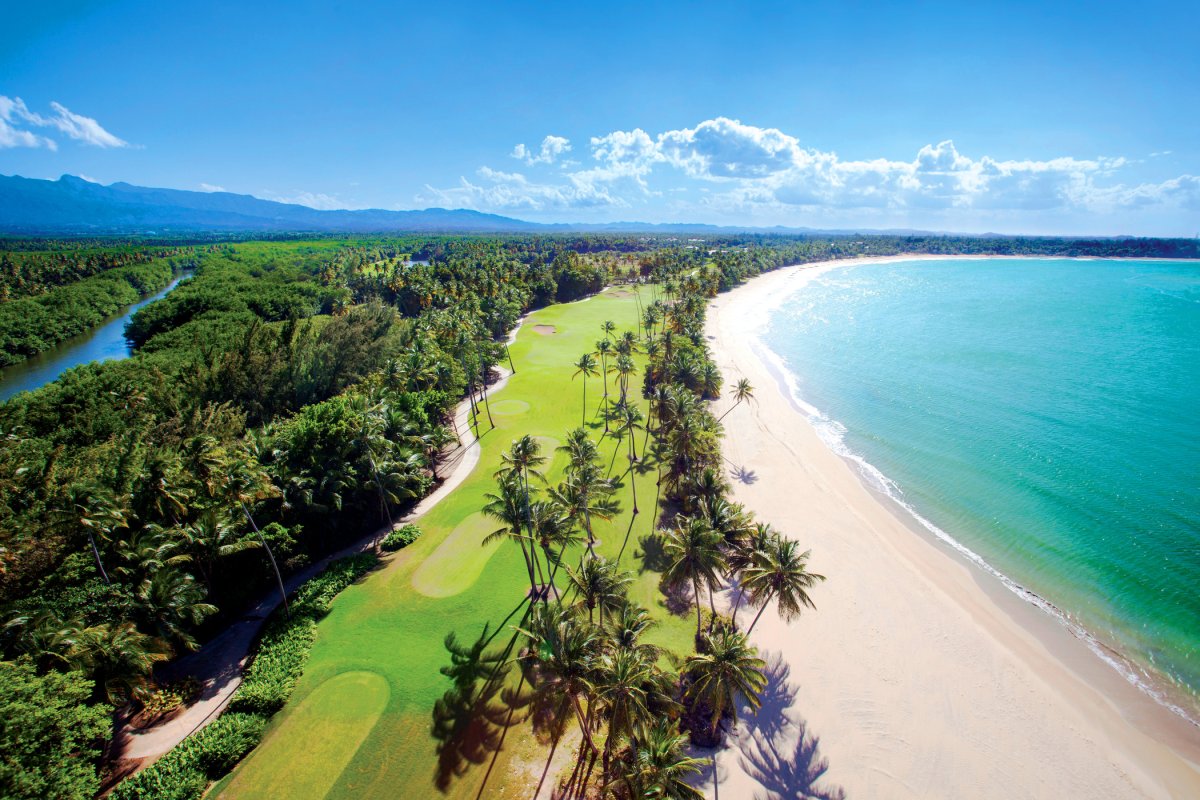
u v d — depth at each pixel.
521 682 40.91
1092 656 45.50
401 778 34.28
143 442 64.94
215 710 38.84
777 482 71.94
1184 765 37.09
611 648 32.78
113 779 33.78
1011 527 62.16
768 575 38.44
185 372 85.88
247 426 80.00
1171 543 58.75
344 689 40.06
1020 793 35.28
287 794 33.22
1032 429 87.25
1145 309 186.75
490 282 157.38
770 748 37.50
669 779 27.61
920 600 51.28
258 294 143.62
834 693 41.69
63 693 30.39
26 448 62.12
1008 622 48.88
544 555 55.09
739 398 88.81
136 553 41.19
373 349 100.94
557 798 33.28
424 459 68.06
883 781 35.69
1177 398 99.75
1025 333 152.38
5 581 40.72
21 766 27.58
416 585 51.09
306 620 46.12
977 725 39.56
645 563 54.72
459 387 93.19
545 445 79.25
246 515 47.12
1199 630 47.59
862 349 137.50
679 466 63.72
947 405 98.38
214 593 47.16
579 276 194.62
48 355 140.75
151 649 37.53
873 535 60.91
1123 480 71.38
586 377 107.38
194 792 32.59
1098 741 38.59
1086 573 54.75
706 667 34.28
